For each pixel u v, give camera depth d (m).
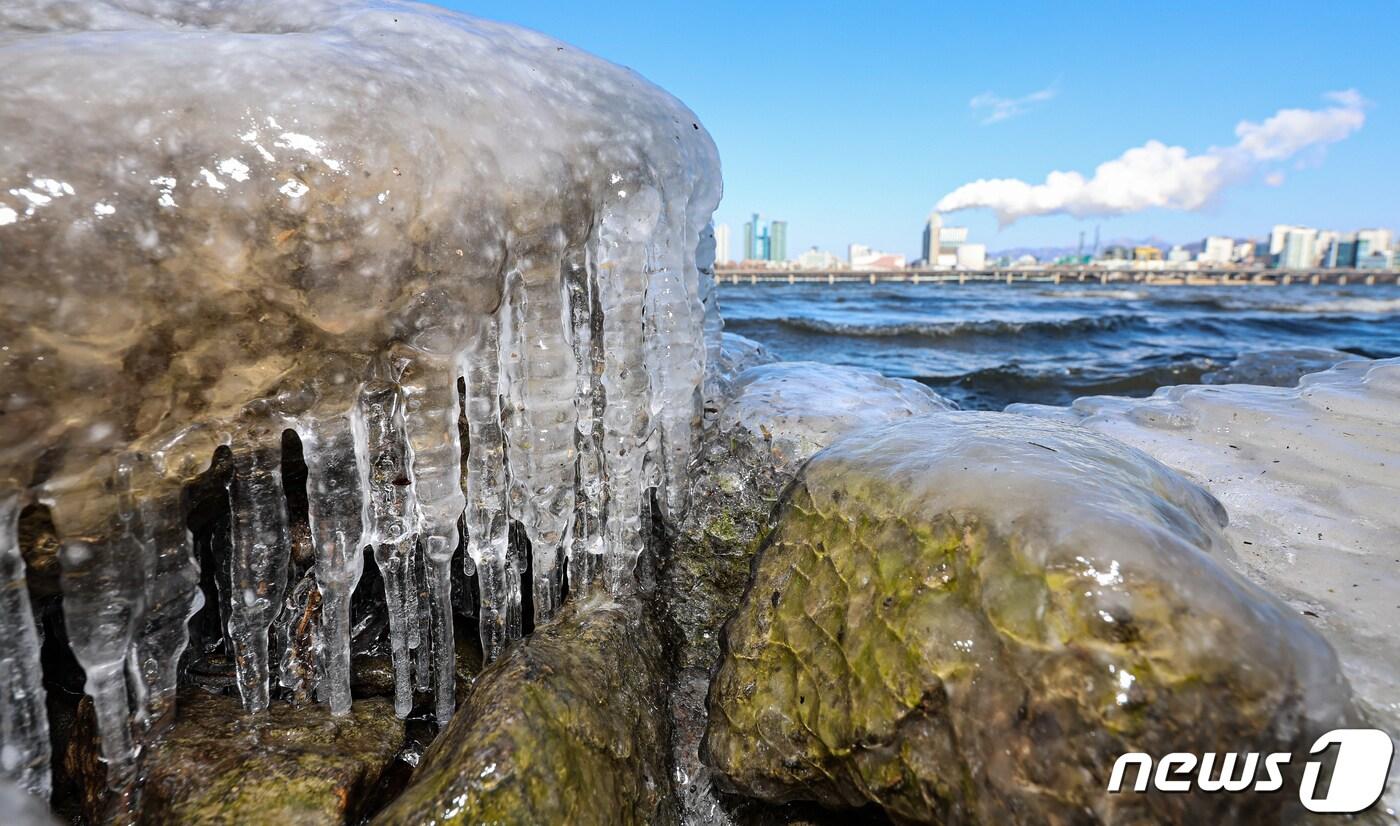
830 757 1.65
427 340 1.71
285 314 1.56
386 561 1.85
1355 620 1.71
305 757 1.64
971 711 1.39
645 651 2.22
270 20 2.01
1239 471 2.52
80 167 1.29
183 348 1.46
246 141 1.44
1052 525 1.43
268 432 1.66
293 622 1.92
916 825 1.50
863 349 11.02
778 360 4.14
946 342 11.80
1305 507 2.25
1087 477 1.65
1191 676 1.21
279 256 1.49
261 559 1.69
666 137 2.33
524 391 1.98
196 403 1.53
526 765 1.50
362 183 1.54
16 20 1.65
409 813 1.42
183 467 1.55
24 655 1.34
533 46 2.21
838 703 1.65
